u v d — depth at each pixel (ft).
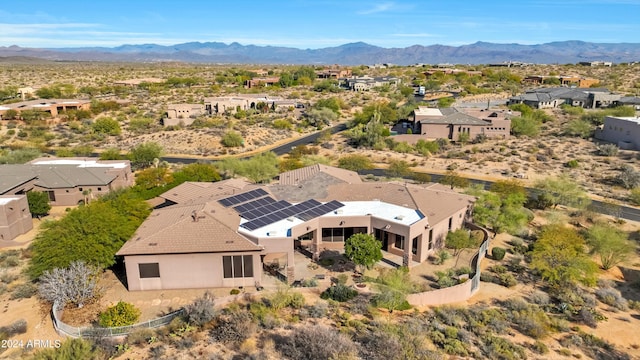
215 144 280.31
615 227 144.05
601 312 95.81
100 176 171.83
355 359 66.80
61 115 341.82
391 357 68.69
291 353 69.15
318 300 91.56
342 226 117.29
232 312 83.87
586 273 106.42
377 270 111.45
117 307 83.25
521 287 105.70
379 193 135.44
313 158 224.33
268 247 101.96
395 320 84.69
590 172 215.31
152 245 98.12
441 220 122.21
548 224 144.66
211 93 489.67
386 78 577.43
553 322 88.63
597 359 77.00
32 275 100.58
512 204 152.25
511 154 247.91
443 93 491.72
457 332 80.38
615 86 488.02
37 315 88.63
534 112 329.52
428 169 230.68
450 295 96.22
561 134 286.25
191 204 120.06
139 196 146.00
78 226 104.47
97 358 68.80
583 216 155.33
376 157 252.42
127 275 97.96
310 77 636.07
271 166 197.98
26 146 263.90
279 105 396.37
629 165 220.02
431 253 121.90
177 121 331.16
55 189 163.94
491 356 73.61
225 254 98.99
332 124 357.00
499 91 491.72
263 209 120.78
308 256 119.34
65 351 67.97
